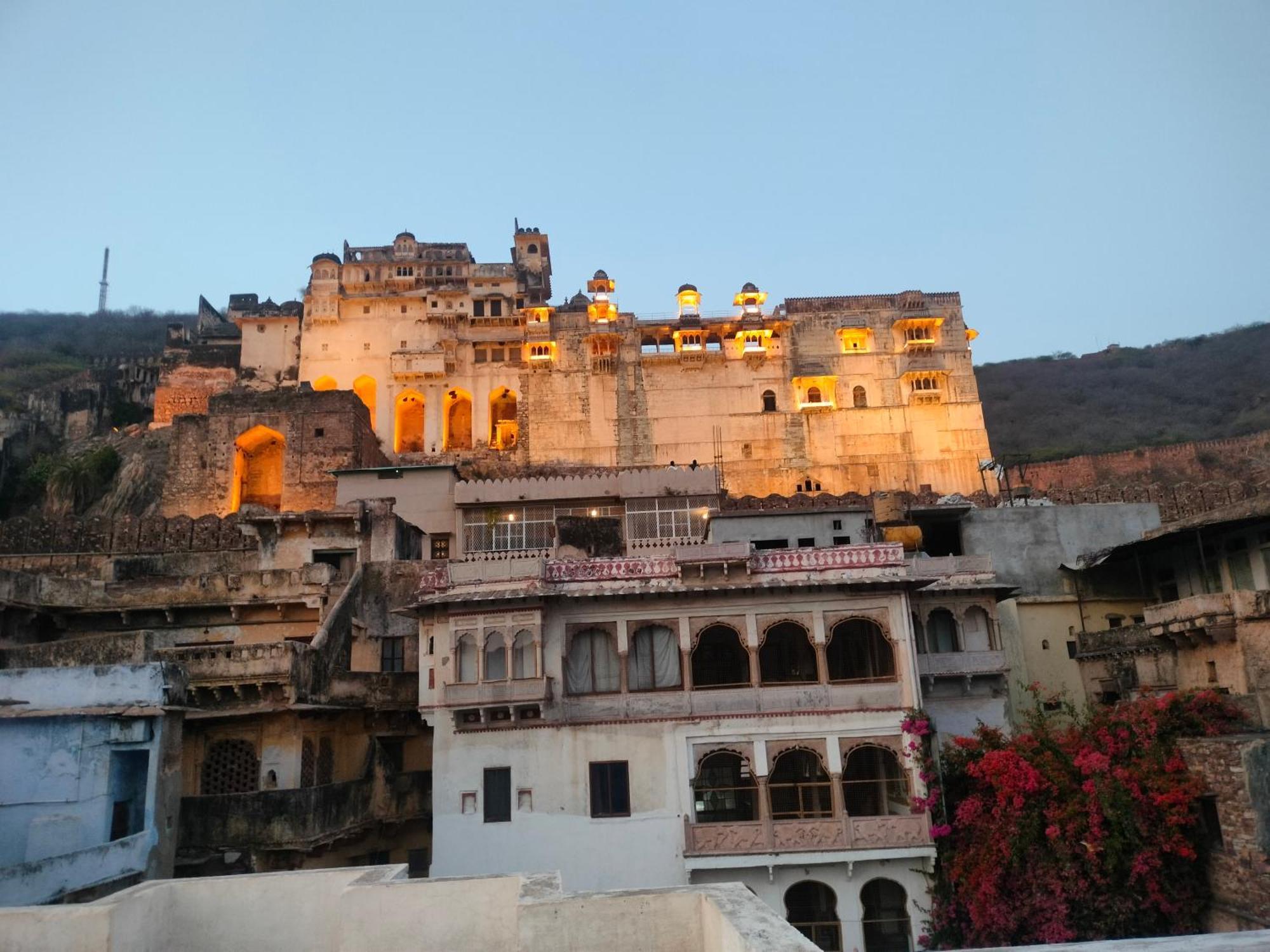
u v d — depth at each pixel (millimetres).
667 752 24297
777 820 24781
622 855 23500
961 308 74875
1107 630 30688
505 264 81625
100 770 17469
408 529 40344
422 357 75500
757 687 24797
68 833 16812
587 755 24328
